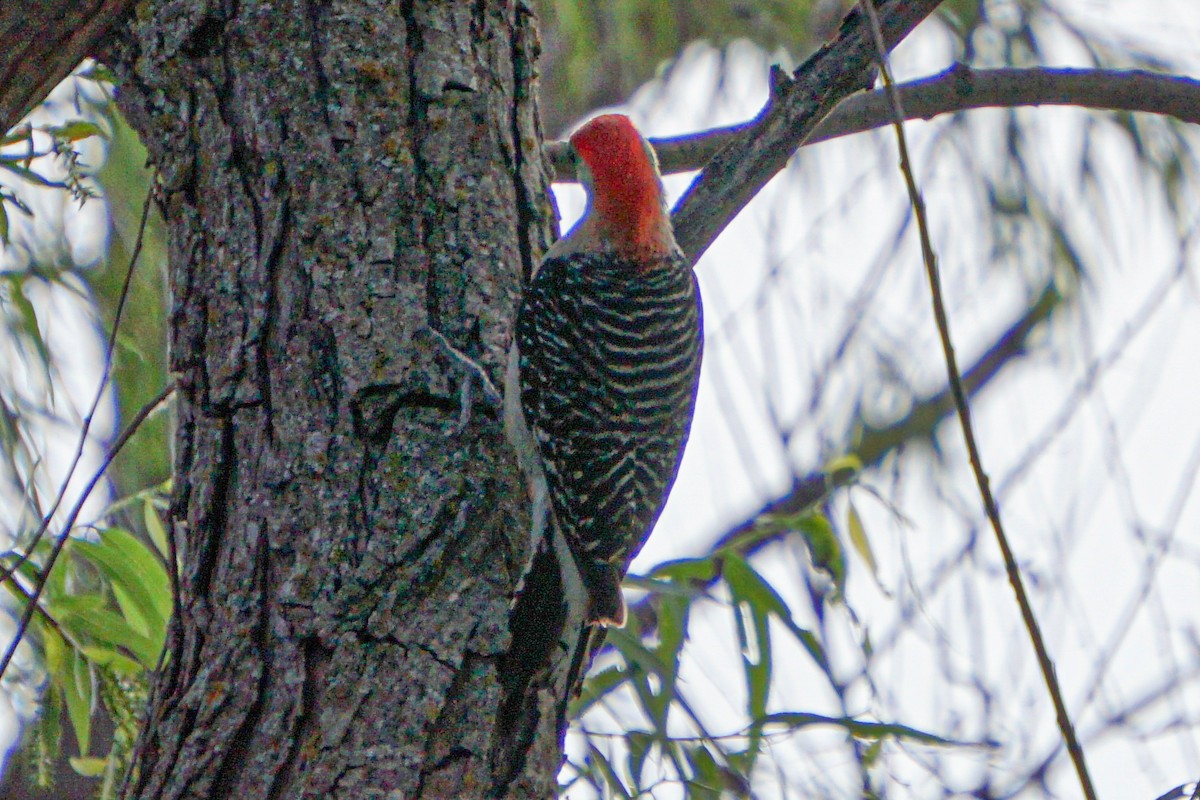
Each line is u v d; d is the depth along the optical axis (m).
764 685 9.22
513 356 7.38
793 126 7.69
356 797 5.98
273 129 6.95
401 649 6.26
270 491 6.50
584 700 8.92
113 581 8.70
